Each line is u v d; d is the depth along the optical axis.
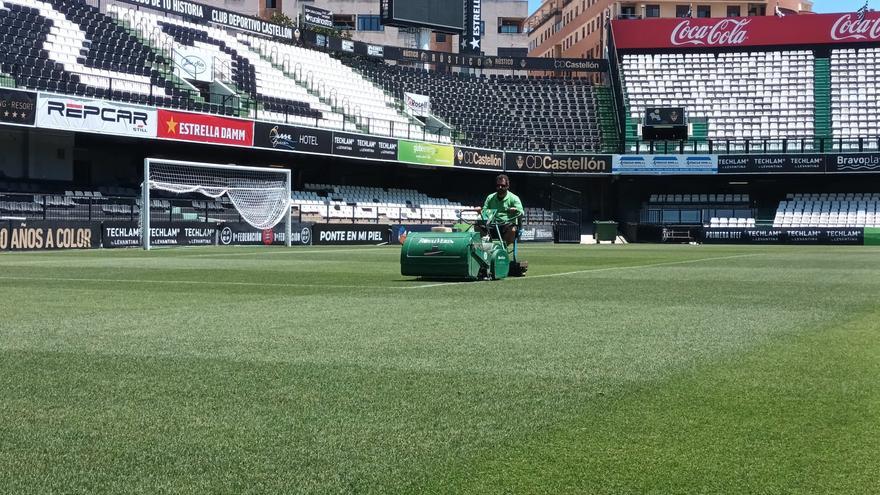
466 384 5.35
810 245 46.16
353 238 41.19
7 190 33.69
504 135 53.09
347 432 4.20
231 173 41.38
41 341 7.12
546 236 49.94
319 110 45.25
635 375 5.65
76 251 28.00
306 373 5.70
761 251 33.28
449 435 4.14
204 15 44.28
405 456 3.80
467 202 54.88
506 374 5.68
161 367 5.91
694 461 3.73
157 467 3.65
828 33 54.59
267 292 12.09
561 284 13.77
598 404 4.79
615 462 3.72
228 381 5.43
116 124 33.44
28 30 35.44
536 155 50.34
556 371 5.79
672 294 11.92
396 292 12.09
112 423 4.36
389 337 7.42
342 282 14.05
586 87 57.12
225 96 39.94
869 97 52.81
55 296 11.37
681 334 7.66
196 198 38.94
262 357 6.34
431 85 54.19
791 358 6.32
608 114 55.47
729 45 55.66
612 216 55.12
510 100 55.44
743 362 6.15
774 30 55.31
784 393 5.07
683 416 4.51
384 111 48.88
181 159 41.06
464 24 54.94
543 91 56.50
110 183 39.88
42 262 20.39
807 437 4.10
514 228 15.73
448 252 14.17
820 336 7.52
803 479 3.50
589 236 53.12
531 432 4.20
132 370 5.79
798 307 10.12
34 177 35.94
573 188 55.25
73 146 37.56
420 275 14.76
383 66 53.28
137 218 34.12
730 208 52.53
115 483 3.45
